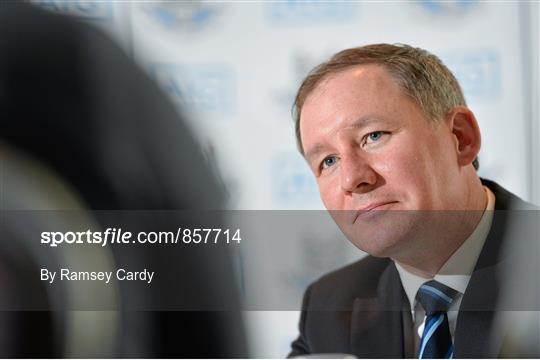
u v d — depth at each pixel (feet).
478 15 9.59
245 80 9.95
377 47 9.11
